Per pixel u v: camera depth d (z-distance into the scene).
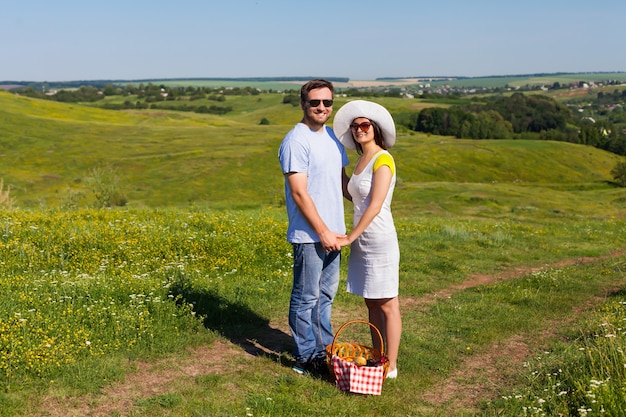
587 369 5.39
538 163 100.31
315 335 5.69
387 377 5.52
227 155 84.69
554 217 40.00
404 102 175.50
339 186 5.55
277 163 82.50
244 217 15.54
